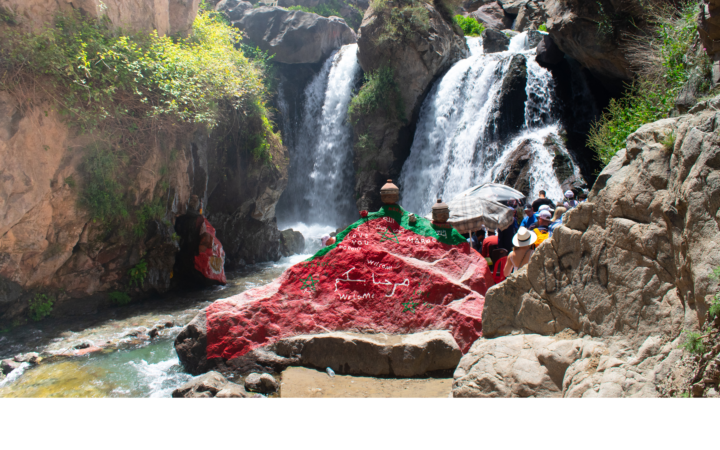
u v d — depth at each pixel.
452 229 6.33
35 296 8.84
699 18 6.76
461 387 3.80
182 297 10.88
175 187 11.44
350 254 6.18
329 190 22.28
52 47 8.11
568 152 15.20
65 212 8.84
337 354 5.58
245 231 15.67
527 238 5.11
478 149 17.62
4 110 7.73
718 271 2.66
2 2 7.84
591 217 3.80
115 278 10.12
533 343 3.87
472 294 5.81
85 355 7.13
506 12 27.78
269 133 16.05
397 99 19.70
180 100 10.36
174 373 6.19
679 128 3.30
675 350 2.96
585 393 3.14
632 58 12.35
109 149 9.32
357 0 28.39
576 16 13.86
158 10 11.89
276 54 21.83
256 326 5.98
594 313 3.63
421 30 18.89
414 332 5.75
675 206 3.13
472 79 18.73
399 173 20.53
